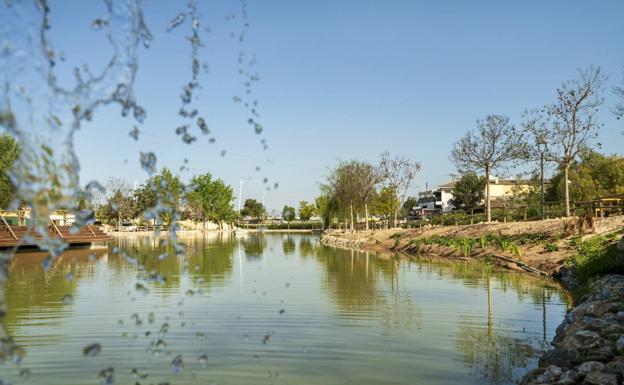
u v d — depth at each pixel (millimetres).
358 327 7465
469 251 19672
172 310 8750
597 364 4941
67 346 6426
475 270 15141
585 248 14031
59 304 9352
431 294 10500
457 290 11039
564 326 7004
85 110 3184
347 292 10742
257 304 9242
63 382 5156
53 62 3021
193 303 9375
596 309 7094
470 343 6660
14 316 8266
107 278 13219
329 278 13297
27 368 5551
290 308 8906
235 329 7348
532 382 4965
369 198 40594
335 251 25156
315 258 20422
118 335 6957
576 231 17281
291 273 14570
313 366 5719
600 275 10344
